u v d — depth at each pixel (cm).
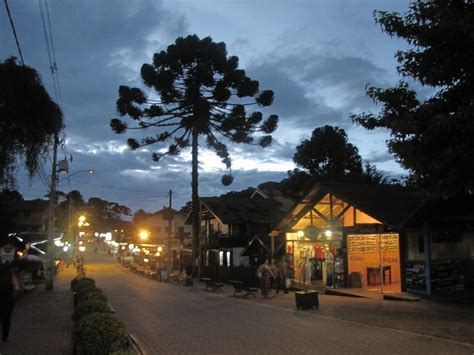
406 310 1520
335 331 1181
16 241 3475
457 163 1081
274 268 2366
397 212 2003
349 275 2253
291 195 4759
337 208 2422
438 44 1121
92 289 1307
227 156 4119
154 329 1289
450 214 1820
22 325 1424
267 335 1152
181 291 2720
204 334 1193
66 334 1252
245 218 4372
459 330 1133
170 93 3738
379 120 1223
